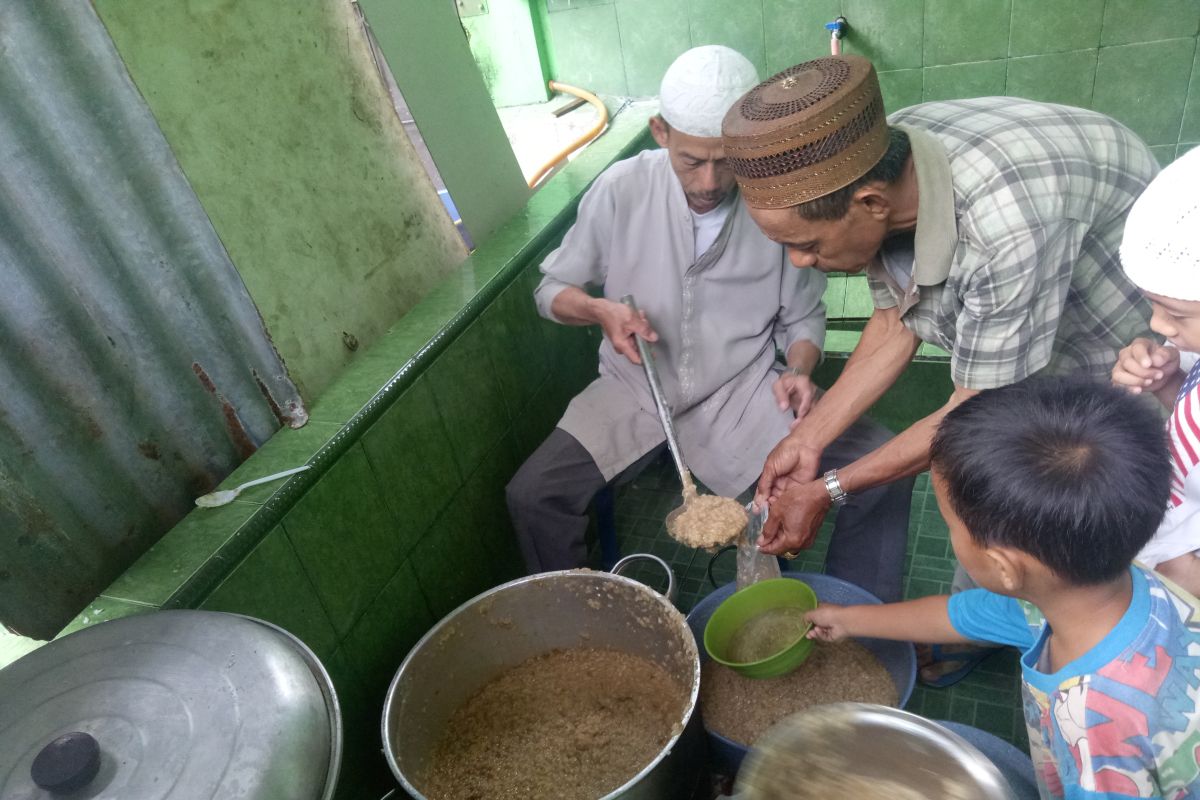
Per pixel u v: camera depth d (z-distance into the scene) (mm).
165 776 710
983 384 1237
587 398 1888
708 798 1389
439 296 1751
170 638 838
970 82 2344
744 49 2465
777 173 1099
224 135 1346
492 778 1417
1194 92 2182
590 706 1505
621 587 1442
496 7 2600
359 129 1642
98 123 1143
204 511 1247
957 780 782
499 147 2055
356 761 1460
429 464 1622
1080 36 2184
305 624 1325
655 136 1649
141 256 1216
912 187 1155
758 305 1844
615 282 1853
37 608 1127
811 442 1552
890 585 1757
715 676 1523
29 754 739
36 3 1062
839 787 795
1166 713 736
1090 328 1366
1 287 1064
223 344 1339
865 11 2307
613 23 2545
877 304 1512
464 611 1439
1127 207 1202
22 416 1093
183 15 1287
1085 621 784
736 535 1490
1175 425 1062
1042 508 710
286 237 1449
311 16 1542
